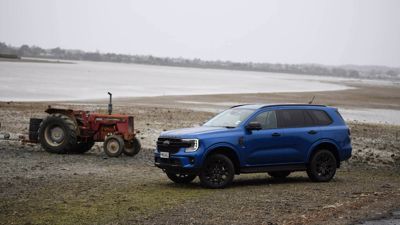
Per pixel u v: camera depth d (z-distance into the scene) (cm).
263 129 1311
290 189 1265
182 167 1215
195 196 1144
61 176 1330
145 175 1408
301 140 1348
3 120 2558
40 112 2994
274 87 8062
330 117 1415
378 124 3131
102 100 4169
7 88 5231
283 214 993
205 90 6431
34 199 1060
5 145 1888
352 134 2550
